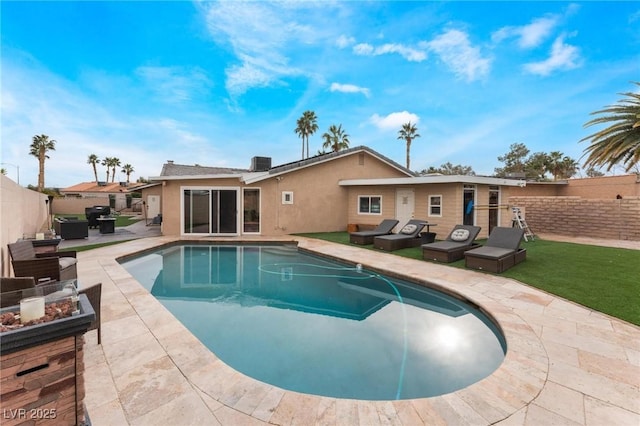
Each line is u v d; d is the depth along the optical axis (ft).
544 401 8.76
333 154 50.11
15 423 6.07
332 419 8.11
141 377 9.82
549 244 34.94
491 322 15.44
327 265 30.32
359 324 16.31
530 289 19.08
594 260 26.16
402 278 23.15
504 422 8.00
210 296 21.44
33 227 37.42
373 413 8.36
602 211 41.04
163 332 13.02
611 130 43.62
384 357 12.77
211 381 9.67
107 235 45.42
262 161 57.26
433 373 11.60
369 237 37.73
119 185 153.17
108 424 7.79
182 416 8.13
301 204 48.26
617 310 15.26
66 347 6.61
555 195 69.87
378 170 56.13
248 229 46.03
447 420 8.08
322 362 12.38
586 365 10.52
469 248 28.81
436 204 41.37
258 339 14.43
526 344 12.00
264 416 8.18
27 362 6.15
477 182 38.68
